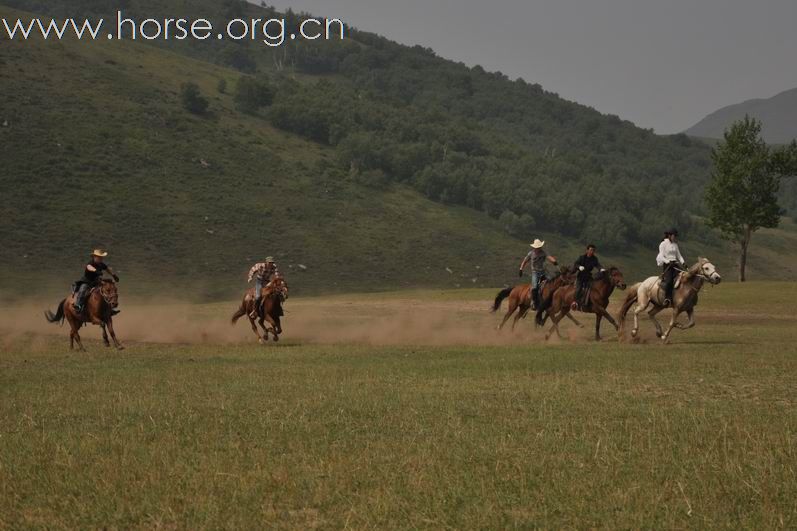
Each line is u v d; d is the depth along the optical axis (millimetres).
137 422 11625
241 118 183750
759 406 12938
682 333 28172
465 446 10117
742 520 7508
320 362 19125
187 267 121500
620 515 7625
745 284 53312
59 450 9828
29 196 127562
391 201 165500
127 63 189125
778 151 63594
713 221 65625
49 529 7332
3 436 10656
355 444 10273
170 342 25781
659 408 12625
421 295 51594
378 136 189625
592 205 178125
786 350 21156
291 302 47281
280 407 12703
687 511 7703
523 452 9891
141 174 144625
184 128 164750
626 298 25062
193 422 11562
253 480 8594
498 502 7984
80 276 110188
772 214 64062
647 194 192750
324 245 141000
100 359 20125
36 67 166625
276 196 153250
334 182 165750
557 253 157375
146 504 7871
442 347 23156
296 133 187250
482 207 172625
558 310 25797
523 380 15703
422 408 12602
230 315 38438
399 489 8344
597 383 15266
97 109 159625
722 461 9438
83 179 136875
